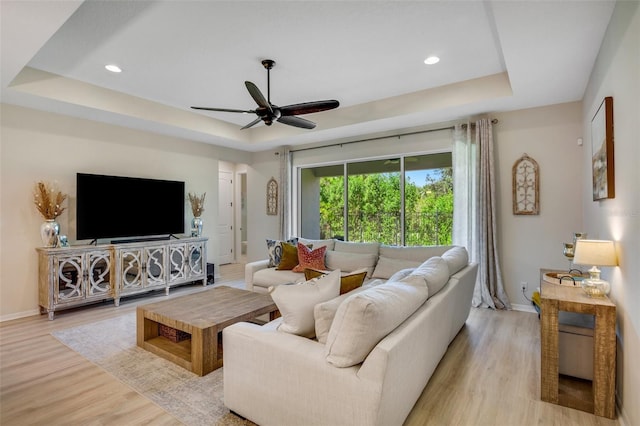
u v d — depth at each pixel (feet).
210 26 8.49
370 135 17.17
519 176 13.26
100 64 10.78
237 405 6.30
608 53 7.39
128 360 8.87
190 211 18.74
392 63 10.76
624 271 6.40
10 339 10.31
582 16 7.04
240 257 26.50
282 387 5.65
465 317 10.90
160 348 9.20
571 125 12.35
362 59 10.43
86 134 14.40
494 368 8.40
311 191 19.94
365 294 5.36
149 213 16.21
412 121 14.83
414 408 6.70
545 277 9.06
